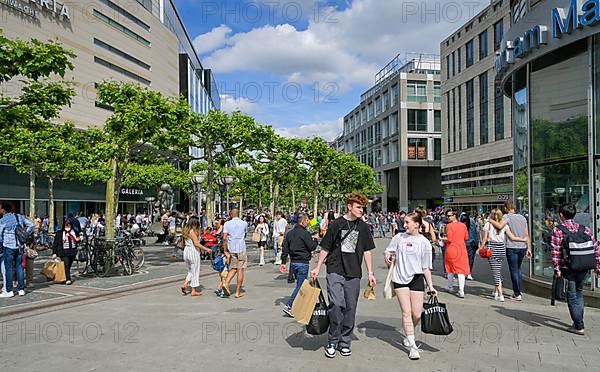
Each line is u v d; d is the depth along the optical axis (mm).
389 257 6504
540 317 8281
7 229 10555
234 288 11914
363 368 5617
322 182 50375
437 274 14336
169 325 7875
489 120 43375
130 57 47969
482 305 9375
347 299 6148
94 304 9859
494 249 9945
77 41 40219
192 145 23641
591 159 9148
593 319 8078
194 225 10914
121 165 15773
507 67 11820
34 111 11992
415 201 63875
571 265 7078
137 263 15648
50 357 6125
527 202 11195
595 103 9148
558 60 10070
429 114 62531
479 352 6242
